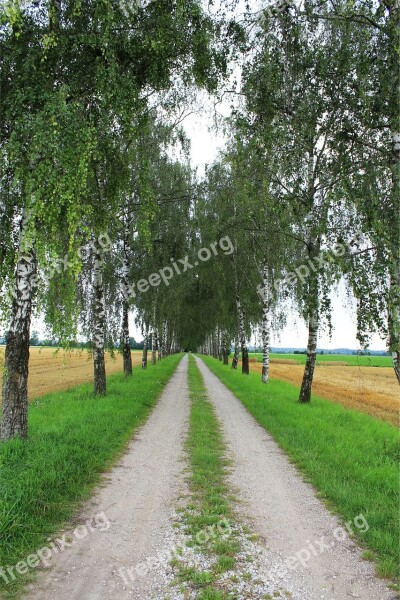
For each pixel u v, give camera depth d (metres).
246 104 9.92
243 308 25.38
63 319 7.75
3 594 3.10
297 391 17.72
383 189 6.75
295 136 8.96
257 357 65.31
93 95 7.07
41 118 5.71
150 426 9.33
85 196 6.66
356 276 6.85
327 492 5.37
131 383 15.82
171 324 41.00
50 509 4.53
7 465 5.44
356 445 7.68
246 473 6.22
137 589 3.21
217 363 38.00
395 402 17.94
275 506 4.98
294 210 10.13
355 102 7.41
